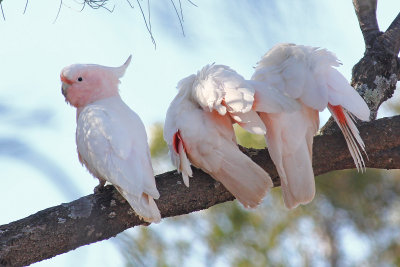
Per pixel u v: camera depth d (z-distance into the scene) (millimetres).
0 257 9164
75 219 9508
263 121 10391
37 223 9391
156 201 10016
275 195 14758
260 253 14320
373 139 10656
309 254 14602
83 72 11367
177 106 10555
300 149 10242
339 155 10641
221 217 14648
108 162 9898
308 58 10602
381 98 11742
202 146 10070
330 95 10320
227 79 10234
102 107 10555
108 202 9742
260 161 10586
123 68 11727
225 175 10031
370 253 14867
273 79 10484
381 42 12102
